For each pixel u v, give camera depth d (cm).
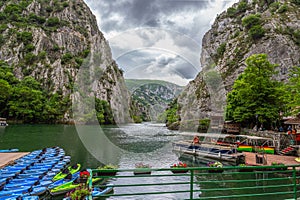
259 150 1430
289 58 4544
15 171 964
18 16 7850
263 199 801
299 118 1711
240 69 4741
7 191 741
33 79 5897
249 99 2148
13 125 4141
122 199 691
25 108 4659
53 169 1028
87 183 375
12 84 5509
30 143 2038
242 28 6350
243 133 2192
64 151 1580
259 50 4900
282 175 1070
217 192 861
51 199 757
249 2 7269
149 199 702
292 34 4903
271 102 2088
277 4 5984
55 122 4847
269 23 5244
